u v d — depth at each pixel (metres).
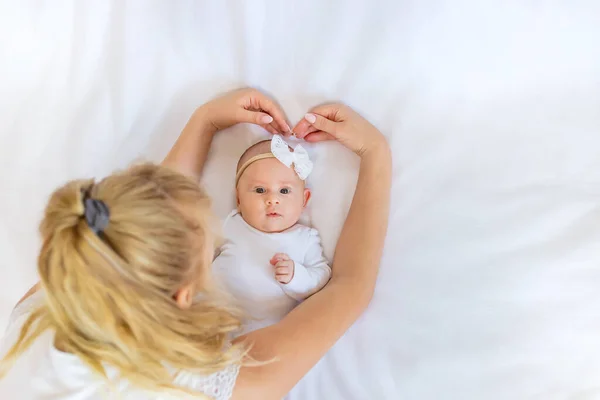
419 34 1.10
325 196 1.13
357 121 1.11
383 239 1.05
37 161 1.18
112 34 1.19
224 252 1.10
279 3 1.14
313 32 1.15
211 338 0.78
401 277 1.04
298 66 1.17
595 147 1.06
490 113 1.11
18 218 1.15
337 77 1.15
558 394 0.92
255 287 1.06
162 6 1.17
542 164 1.06
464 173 1.08
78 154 1.17
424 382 0.97
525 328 0.96
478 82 1.11
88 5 1.19
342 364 1.01
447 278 1.02
